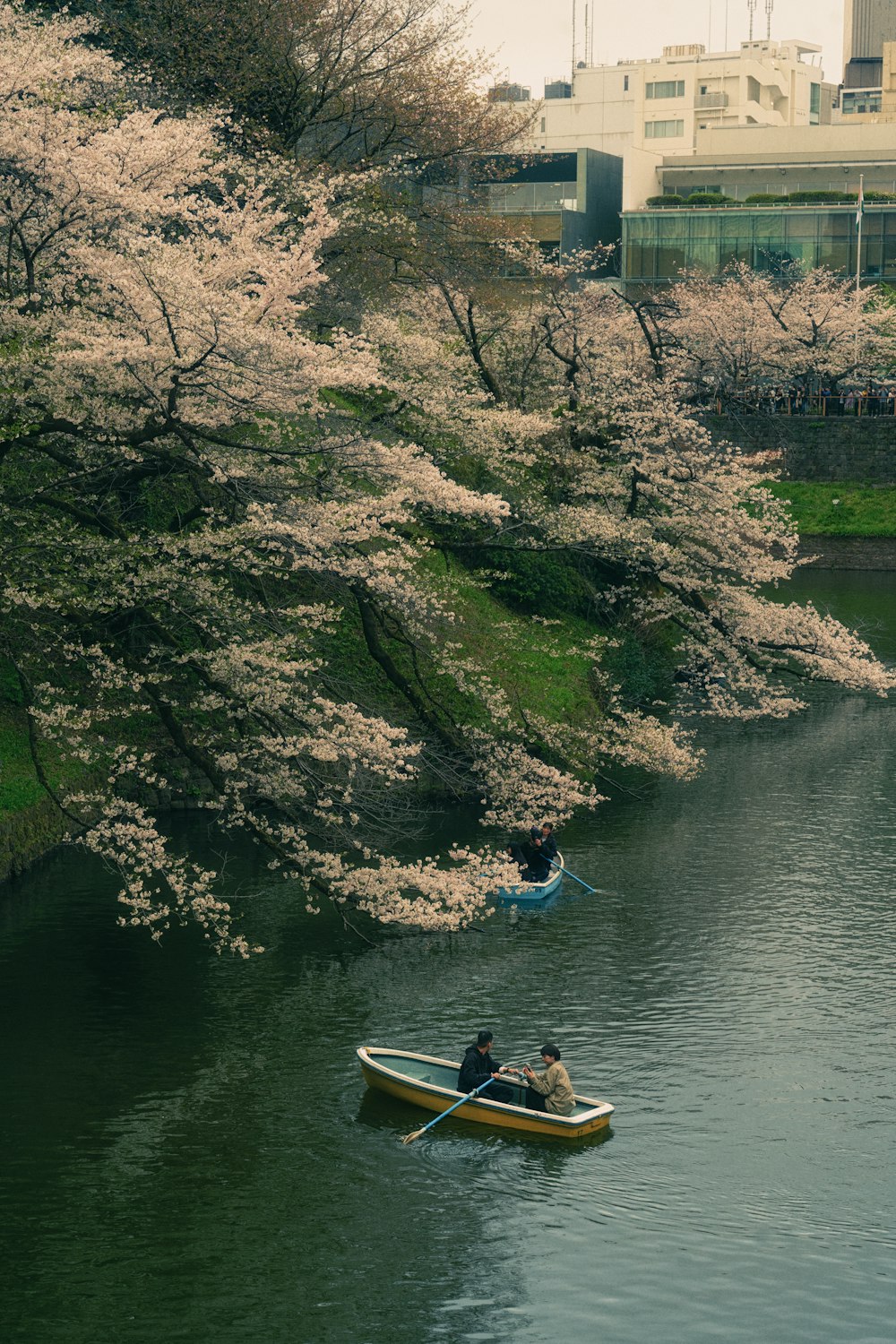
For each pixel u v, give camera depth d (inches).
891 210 3710.6
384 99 1660.9
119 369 792.3
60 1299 583.8
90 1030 824.3
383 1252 623.2
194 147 906.1
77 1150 697.6
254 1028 833.5
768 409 3011.8
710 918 1023.0
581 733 1311.5
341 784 1052.5
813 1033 836.0
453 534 1560.0
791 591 2512.3
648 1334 569.3
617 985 904.3
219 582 1070.4
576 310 1692.9
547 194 4264.3
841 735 1605.6
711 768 1460.4
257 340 748.6
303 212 1384.1
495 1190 673.6
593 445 1601.9
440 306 1660.9
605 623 1756.9
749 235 3823.8
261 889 1069.8
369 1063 749.3
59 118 797.2
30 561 913.5
